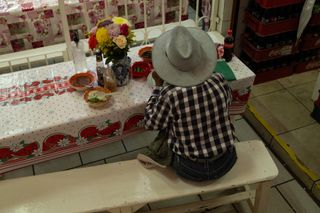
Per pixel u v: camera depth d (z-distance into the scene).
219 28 2.69
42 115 1.69
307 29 2.71
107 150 2.48
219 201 1.97
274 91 2.89
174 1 2.77
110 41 1.67
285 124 2.61
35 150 1.67
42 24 2.49
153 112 1.57
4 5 2.41
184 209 1.93
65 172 1.72
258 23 2.55
